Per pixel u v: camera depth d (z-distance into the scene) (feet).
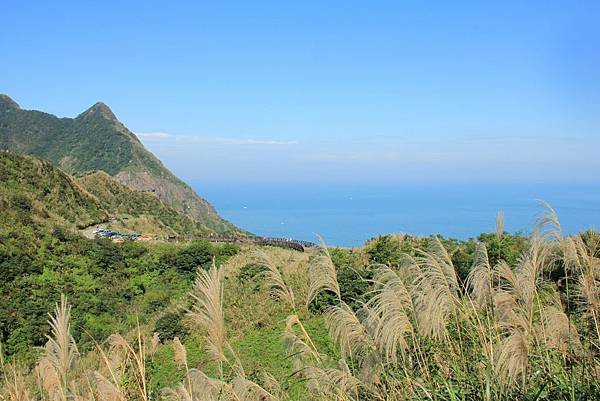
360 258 60.29
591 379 13.26
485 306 16.28
